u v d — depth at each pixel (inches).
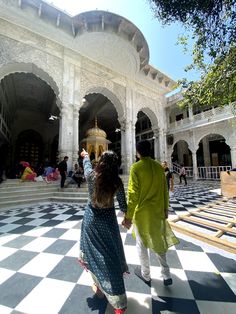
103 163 71.4
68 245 126.0
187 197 323.0
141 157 88.5
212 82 159.9
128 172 550.6
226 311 66.7
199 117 643.5
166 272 82.4
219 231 142.4
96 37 430.6
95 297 75.0
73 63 468.4
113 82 555.2
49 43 434.9
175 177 695.1
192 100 182.7
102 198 67.8
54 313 66.5
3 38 374.0
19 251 116.8
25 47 399.2
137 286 82.1
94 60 503.5
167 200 89.8
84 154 87.3
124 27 429.4
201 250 119.0
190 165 812.6
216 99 167.9
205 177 674.2
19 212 223.5
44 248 121.3
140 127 911.7
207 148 768.3
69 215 207.3
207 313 65.9
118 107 578.9
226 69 148.3
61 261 104.3
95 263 65.4
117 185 70.7
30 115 815.1
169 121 754.2
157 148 703.1
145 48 474.0
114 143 1013.8
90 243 68.2
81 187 339.3
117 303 59.9
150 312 66.8
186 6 124.0
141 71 585.0
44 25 399.5
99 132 580.4
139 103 629.9
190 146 674.8
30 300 73.2
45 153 832.3
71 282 85.0
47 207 253.3
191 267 97.8
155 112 689.0
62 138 424.2
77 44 447.5
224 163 723.4
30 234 146.9
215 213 203.5
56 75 436.1
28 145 811.4
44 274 91.4
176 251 117.7
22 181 335.0
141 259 85.4
